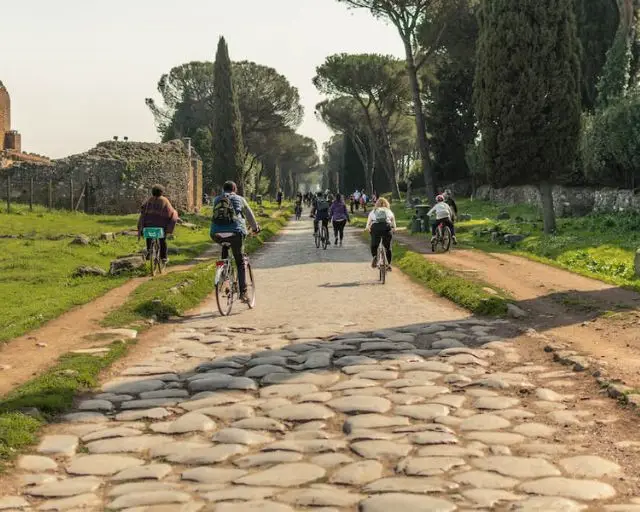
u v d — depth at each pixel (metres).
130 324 10.50
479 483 4.53
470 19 42.97
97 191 45.59
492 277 15.48
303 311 12.03
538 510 4.11
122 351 8.86
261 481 4.65
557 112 26.56
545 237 25.64
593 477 4.64
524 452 5.12
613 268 17.91
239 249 11.95
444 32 44.00
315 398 6.62
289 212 67.19
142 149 48.78
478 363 7.91
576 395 6.61
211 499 4.38
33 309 11.69
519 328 9.83
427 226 33.25
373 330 10.01
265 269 19.48
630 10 33.25
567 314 10.95
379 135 81.12
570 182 36.34
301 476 4.72
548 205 27.30
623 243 22.12
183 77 79.50
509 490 4.42
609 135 30.95
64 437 5.68
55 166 45.34
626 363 7.53
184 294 13.44
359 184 93.06
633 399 6.15
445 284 14.06
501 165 27.33
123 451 5.34
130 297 13.10
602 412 6.06
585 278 15.51
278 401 6.55
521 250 23.98
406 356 8.26
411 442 5.36
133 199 46.28
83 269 16.69
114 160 46.06
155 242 16.92
